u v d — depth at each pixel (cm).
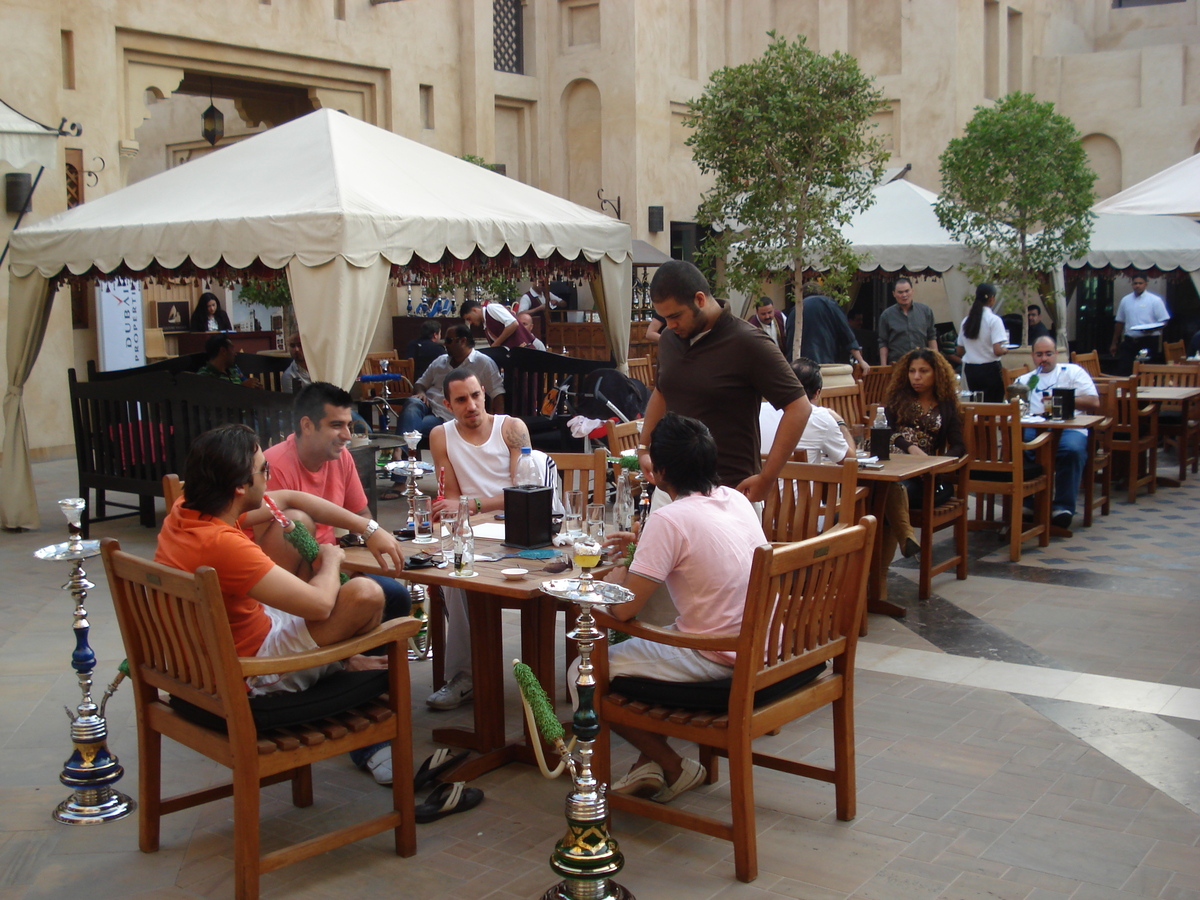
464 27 1656
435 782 404
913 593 666
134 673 354
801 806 389
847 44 1900
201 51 1344
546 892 328
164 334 1438
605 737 362
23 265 809
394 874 344
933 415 689
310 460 449
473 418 513
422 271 783
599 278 930
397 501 936
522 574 379
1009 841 361
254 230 684
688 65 1883
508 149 1806
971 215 1422
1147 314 1502
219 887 338
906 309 1211
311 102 1537
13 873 348
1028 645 565
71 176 1206
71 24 1194
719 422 461
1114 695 493
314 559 367
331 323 669
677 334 462
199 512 341
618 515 455
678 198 1864
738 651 329
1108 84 2002
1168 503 937
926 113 1847
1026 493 746
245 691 313
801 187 1274
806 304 1146
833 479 474
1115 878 336
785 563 330
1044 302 1659
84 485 855
